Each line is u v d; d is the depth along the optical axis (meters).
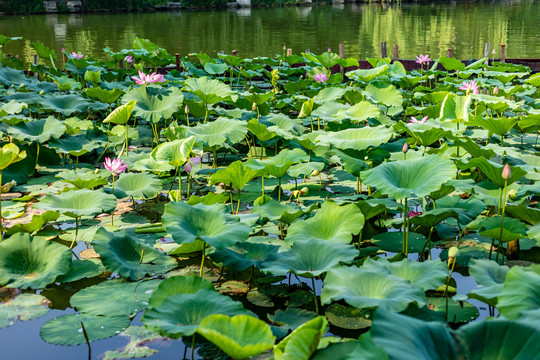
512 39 21.77
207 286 2.85
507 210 3.53
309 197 4.80
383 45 13.42
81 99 6.76
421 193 3.19
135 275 3.29
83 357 2.54
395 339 1.93
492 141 6.47
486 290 2.58
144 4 40.72
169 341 2.67
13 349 2.62
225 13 38.81
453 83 9.04
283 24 30.39
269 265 3.05
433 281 2.75
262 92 9.02
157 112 5.88
